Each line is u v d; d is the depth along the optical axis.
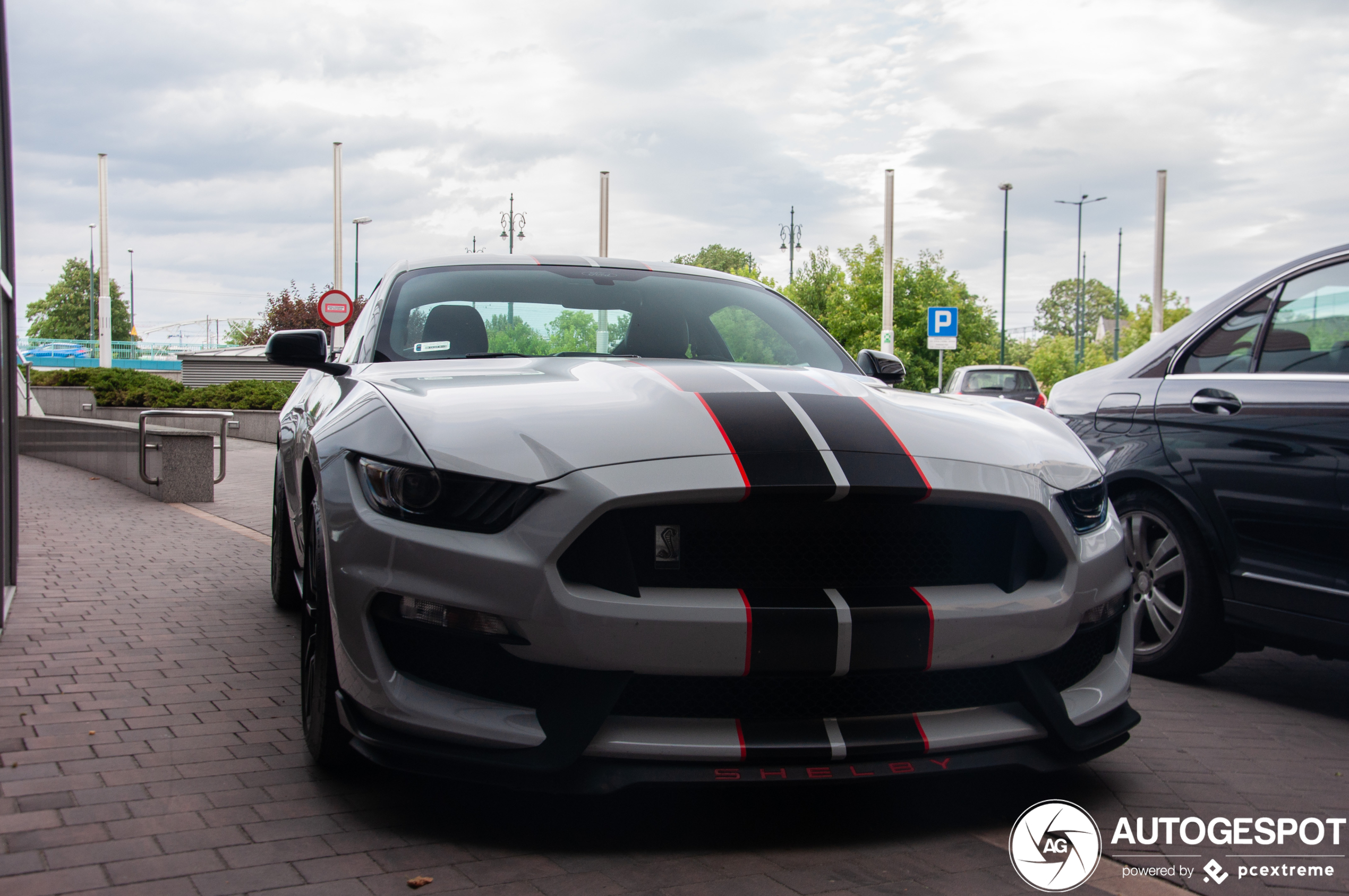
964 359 39.72
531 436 2.49
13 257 5.11
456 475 2.44
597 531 2.37
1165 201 32.62
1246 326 4.11
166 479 10.30
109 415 24.27
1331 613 3.59
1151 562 4.30
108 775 2.86
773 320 4.00
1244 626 3.89
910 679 2.52
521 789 2.35
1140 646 4.36
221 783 2.80
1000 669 2.60
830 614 2.36
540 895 2.19
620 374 2.93
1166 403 4.25
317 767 2.92
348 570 2.54
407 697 2.43
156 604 5.29
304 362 3.55
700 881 2.27
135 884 2.20
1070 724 2.59
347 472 2.65
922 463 2.54
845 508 2.48
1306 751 3.32
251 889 2.18
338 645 2.59
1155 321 32.91
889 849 2.47
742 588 2.42
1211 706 3.88
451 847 2.42
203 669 4.03
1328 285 3.84
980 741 2.50
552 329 3.67
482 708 2.40
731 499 2.38
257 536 8.04
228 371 35.12
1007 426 2.91
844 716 2.47
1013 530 2.62
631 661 2.33
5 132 4.92
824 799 2.79
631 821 2.60
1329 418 3.63
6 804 2.64
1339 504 3.56
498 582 2.35
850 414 2.69
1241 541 3.89
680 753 2.35
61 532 7.99
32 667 4.03
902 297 39.44
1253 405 3.90
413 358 3.49
